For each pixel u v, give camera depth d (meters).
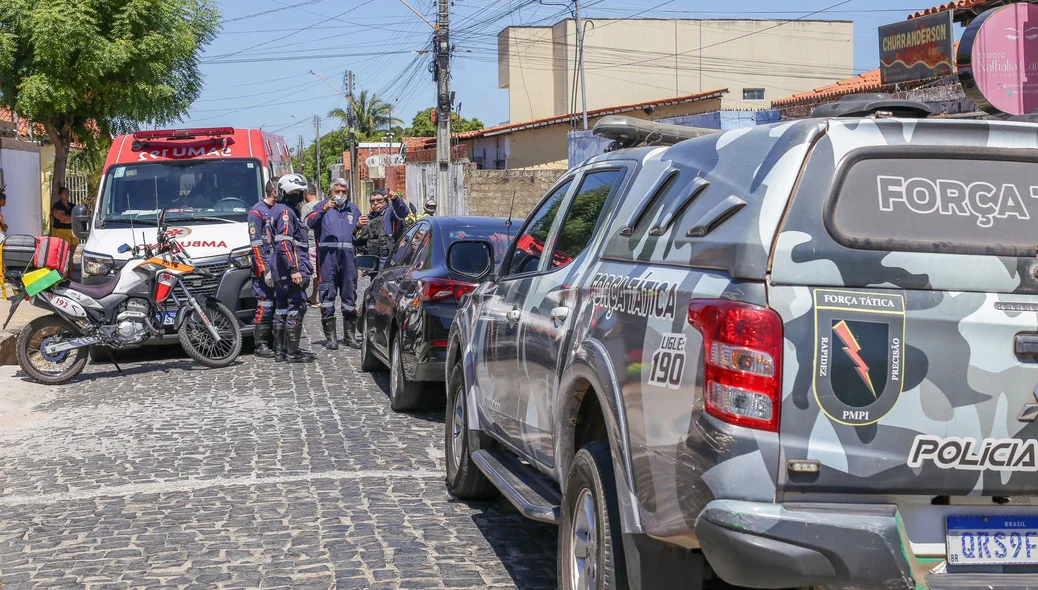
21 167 26.28
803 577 3.02
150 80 24.09
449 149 28.61
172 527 5.98
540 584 5.05
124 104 23.97
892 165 3.28
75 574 5.20
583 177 5.09
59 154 24.45
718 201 3.49
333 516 6.19
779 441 3.06
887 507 3.12
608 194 4.58
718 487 3.12
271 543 5.67
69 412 9.55
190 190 13.67
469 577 5.13
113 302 11.31
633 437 3.61
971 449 3.13
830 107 3.72
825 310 3.10
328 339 13.46
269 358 12.77
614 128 4.91
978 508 3.22
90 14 23.08
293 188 12.17
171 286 11.59
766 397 3.06
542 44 64.62
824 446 3.07
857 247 3.15
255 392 10.43
